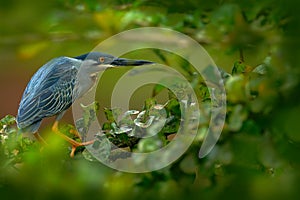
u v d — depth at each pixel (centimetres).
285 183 517
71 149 600
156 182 549
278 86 498
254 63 582
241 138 520
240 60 563
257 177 527
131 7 652
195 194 541
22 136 611
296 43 504
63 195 558
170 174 549
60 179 561
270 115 504
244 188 529
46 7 637
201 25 601
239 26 552
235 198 529
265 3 550
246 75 534
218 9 562
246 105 507
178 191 545
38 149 597
